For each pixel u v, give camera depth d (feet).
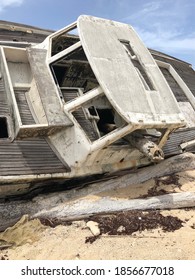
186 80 29.86
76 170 14.89
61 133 15.24
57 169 14.57
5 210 13.66
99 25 16.78
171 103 16.56
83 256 11.96
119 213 14.43
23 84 16.52
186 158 19.48
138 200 15.20
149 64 17.37
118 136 14.10
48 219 13.79
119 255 12.03
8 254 12.24
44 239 12.92
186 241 12.78
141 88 15.58
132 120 13.92
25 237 12.88
